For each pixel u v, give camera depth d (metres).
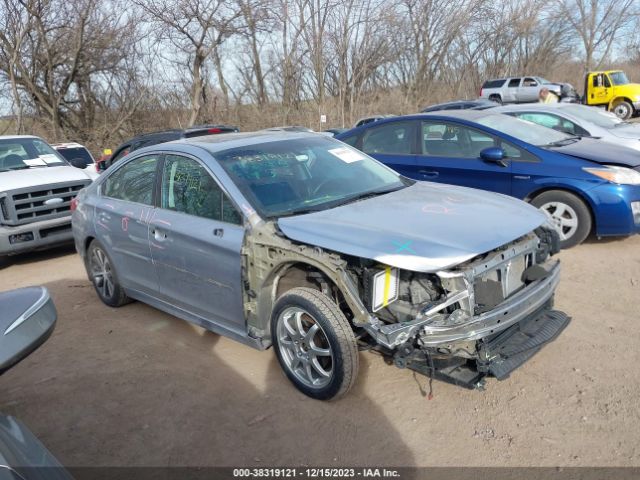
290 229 3.31
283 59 24.31
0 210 6.82
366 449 2.93
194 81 21.52
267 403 3.40
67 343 4.52
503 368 2.96
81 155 12.19
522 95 26.53
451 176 6.43
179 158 4.18
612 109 22.88
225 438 3.11
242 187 3.67
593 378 3.39
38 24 17.91
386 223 3.28
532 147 5.94
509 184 6.02
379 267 3.08
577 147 6.07
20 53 18.19
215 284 3.76
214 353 4.14
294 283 3.66
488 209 3.54
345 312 3.43
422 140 6.70
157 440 3.14
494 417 3.10
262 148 4.18
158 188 4.31
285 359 3.50
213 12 20.03
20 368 4.14
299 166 4.08
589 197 5.55
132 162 4.73
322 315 3.12
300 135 4.61
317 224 3.31
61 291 5.91
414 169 6.72
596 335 3.92
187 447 3.06
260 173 3.86
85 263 5.43
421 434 3.01
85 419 3.41
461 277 2.91
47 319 2.77
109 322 4.89
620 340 3.83
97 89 21.31
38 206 6.96
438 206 3.60
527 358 3.07
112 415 3.42
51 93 19.16
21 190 6.81
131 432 3.23
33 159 8.02
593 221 5.73
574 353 3.70
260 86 25.28
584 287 4.82
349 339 3.09
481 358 2.94
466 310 2.92
